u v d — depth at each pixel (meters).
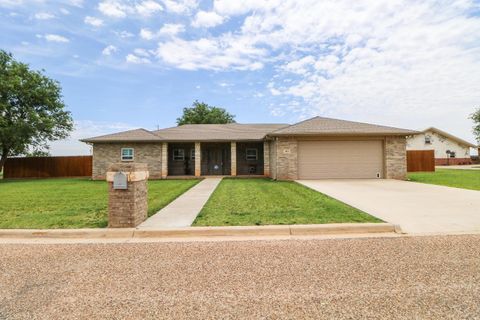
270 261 3.47
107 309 2.38
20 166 20.95
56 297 2.60
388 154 14.33
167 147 17.98
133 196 5.01
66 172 21.20
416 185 11.26
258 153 19.75
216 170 19.89
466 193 8.78
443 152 35.72
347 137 14.52
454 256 3.52
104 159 17.30
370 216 5.57
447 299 2.46
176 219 5.59
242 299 2.53
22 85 20.25
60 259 3.64
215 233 4.77
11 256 3.77
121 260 3.59
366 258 3.52
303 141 14.58
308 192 9.44
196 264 3.41
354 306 2.37
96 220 5.63
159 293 2.67
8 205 7.50
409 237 4.38
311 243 4.20
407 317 2.18
